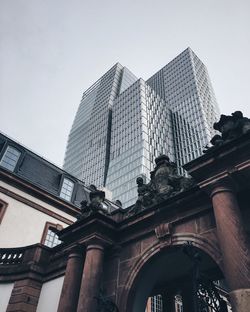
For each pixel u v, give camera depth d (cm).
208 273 1130
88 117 13862
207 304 812
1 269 1476
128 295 996
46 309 1278
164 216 1054
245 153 813
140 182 1274
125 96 11894
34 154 2327
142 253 1053
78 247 1179
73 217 2302
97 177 10250
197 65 13438
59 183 2345
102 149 10994
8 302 1344
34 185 2114
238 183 837
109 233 1168
